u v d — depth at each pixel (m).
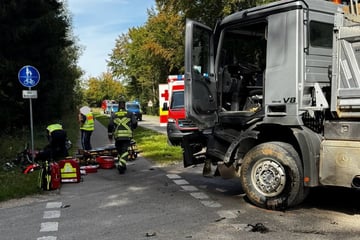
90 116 15.25
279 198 6.67
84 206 7.43
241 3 27.50
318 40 6.62
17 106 21.45
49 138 10.68
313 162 6.35
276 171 6.66
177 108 16.89
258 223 6.09
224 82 7.67
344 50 5.99
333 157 6.16
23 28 19.45
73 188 9.12
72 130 27.23
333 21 6.78
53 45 22.17
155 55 47.31
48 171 8.83
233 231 5.76
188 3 30.69
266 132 7.13
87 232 5.88
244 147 7.25
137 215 6.72
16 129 21.09
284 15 6.56
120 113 11.37
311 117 6.44
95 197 8.16
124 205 7.44
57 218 6.66
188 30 7.34
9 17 19.23
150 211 6.95
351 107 5.97
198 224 6.13
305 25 6.43
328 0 7.09
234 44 7.54
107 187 9.17
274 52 6.70
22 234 5.87
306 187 6.62
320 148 6.31
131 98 78.88
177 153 14.69
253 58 7.29
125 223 6.28
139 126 32.69
